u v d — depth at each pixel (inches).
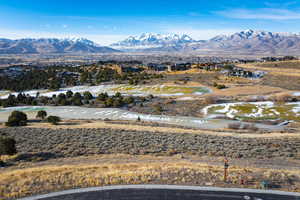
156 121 2508.6
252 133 1888.5
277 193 778.8
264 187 815.1
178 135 1683.1
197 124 2372.0
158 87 4559.5
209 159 1181.7
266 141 1536.7
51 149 1317.7
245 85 4389.8
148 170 959.6
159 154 1253.1
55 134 1647.4
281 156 1245.1
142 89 4468.5
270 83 4458.7
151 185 818.8
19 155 1213.1
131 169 978.1
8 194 757.9
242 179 869.8
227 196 755.4
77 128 1871.3
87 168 997.2
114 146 1389.0
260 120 2439.7
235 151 1314.0
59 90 4768.7
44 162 1120.8
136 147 1374.3
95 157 1197.1
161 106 3147.1
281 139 1600.6
